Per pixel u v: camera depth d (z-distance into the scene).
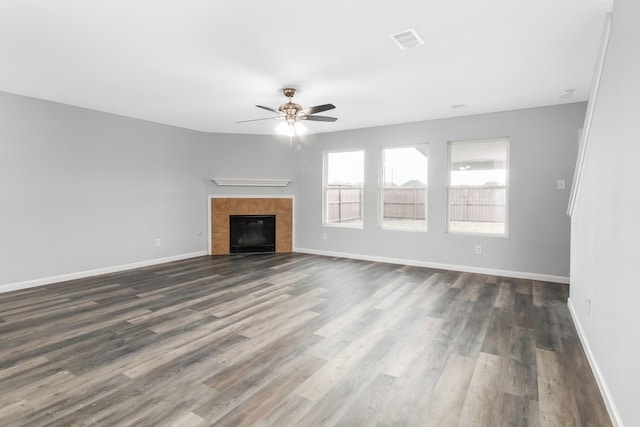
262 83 3.79
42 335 2.93
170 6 2.25
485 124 5.08
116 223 5.29
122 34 2.65
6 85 3.90
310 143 6.80
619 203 1.86
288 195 7.00
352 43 2.80
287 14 2.35
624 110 1.81
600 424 1.82
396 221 6.70
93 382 2.21
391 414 1.90
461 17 2.39
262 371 2.36
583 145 2.87
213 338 2.88
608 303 2.03
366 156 6.16
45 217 4.54
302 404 1.99
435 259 5.56
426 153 5.61
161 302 3.82
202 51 2.96
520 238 4.89
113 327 3.11
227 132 6.64
